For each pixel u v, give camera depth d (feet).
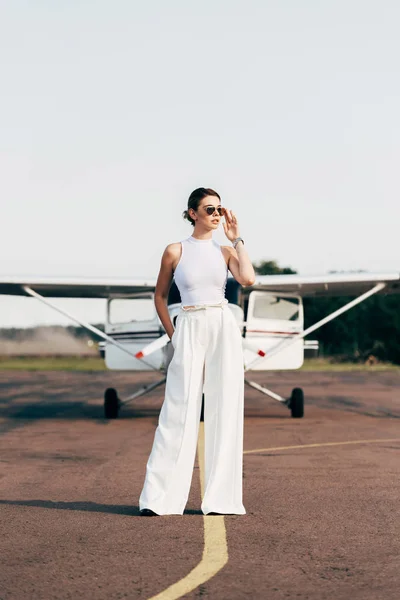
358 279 44.01
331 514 16.93
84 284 44.60
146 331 45.57
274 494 19.30
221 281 16.74
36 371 113.09
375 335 144.77
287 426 37.68
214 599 11.28
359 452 27.45
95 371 112.47
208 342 16.65
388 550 13.96
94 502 18.44
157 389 71.41
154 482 16.80
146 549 14.01
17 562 13.28
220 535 14.94
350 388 72.02
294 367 46.57
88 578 12.34
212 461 16.84
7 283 44.42
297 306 46.83
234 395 16.76
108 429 37.04
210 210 16.67
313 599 11.27
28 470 23.80
